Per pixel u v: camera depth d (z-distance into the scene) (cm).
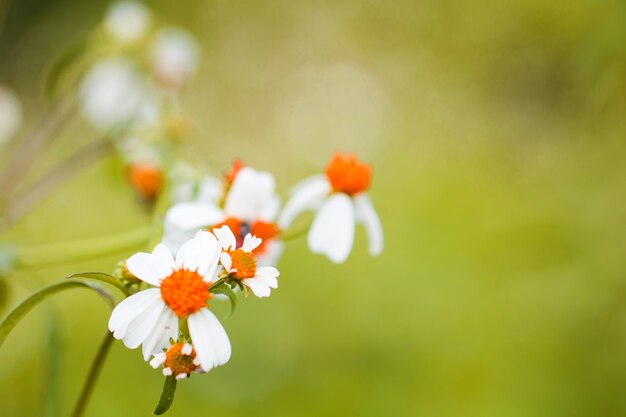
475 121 143
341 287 91
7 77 152
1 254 47
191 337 34
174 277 35
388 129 146
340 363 83
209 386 76
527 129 138
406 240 97
